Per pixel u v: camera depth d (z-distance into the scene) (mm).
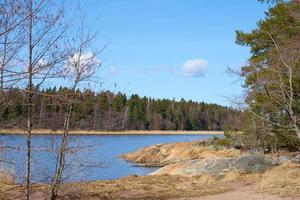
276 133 25234
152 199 14312
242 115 27016
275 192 15141
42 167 12258
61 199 13086
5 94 7520
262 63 21219
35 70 7961
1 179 13453
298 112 20500
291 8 21125
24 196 12664
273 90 19031
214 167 20875
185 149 43375
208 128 120250
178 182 18250
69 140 11438
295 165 20562
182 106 121562
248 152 30156
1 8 7285
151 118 113000
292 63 17062
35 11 7938
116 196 14586
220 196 14922
